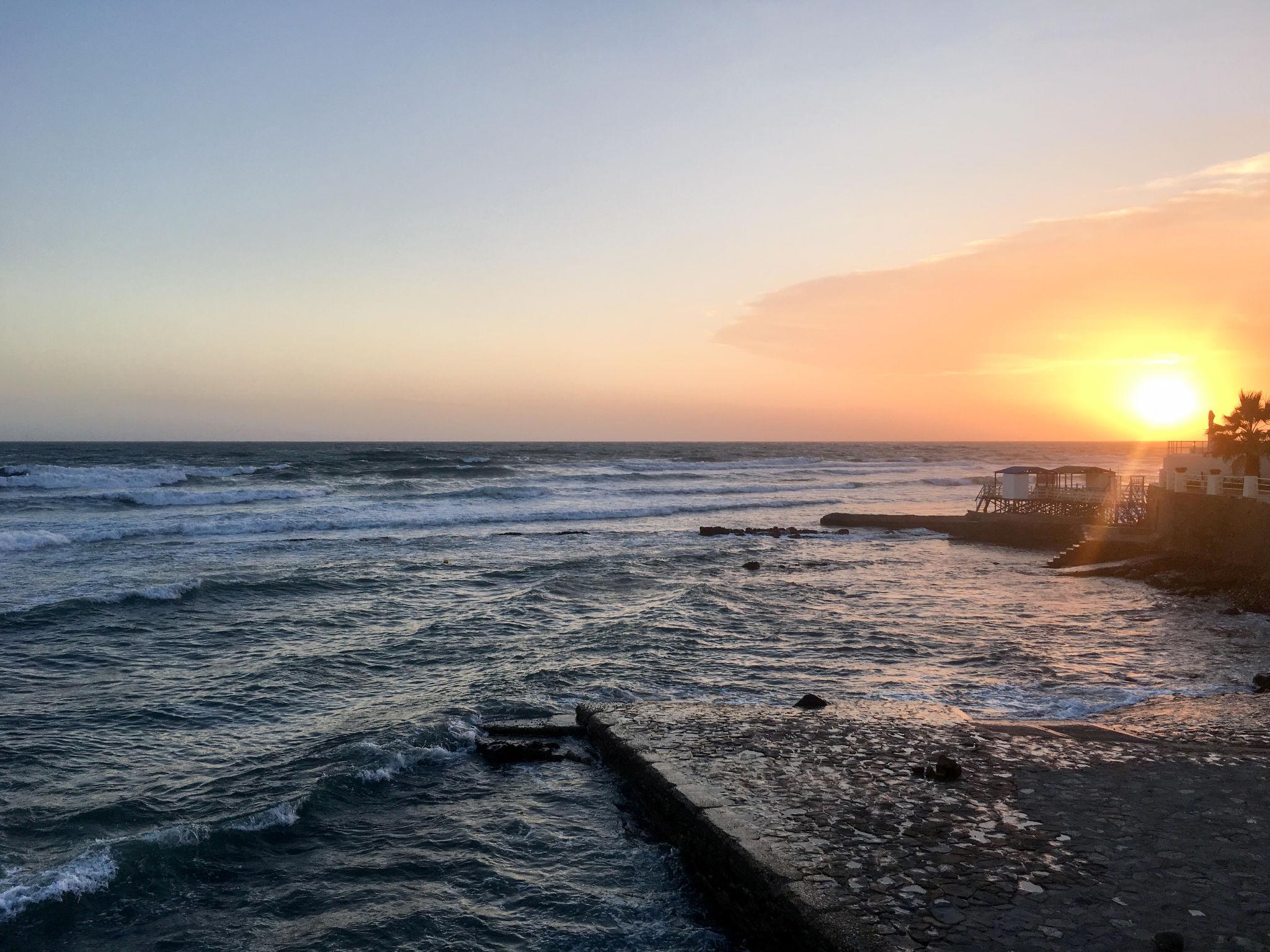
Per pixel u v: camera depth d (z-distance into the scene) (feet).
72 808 34.53
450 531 138.51
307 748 41.65
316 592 81.66
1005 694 50.42
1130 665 57.57
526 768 39.58
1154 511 112.88
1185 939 21.35
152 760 40.06
